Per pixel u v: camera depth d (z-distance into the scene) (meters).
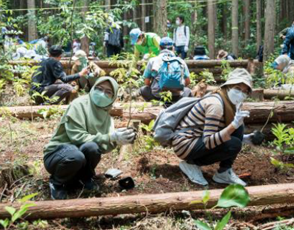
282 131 4.80
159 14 9.44
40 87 6.23
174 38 11.02
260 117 5.13
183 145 3.86
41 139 4.96
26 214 3.12
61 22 7.54
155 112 5.35
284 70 7.36
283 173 4.23
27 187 3.71
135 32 7.20
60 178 3.51
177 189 3.80
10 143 4.79
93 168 3.61
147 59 7.05
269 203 3.32
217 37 21.88
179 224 3.19
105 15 6.83
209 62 8.88
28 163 4.10
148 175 4.10
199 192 3.34
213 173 4.23
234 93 3.66
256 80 8.43
